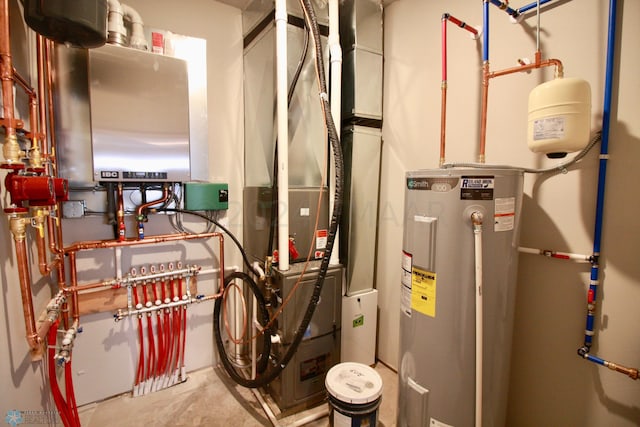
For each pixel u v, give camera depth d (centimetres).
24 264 97
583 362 120
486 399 118
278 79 149
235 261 206
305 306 163
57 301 128
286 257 160
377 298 204
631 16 103
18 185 89
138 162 145
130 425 155
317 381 172
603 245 113
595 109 112
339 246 194
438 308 117
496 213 110
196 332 198
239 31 197
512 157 136
